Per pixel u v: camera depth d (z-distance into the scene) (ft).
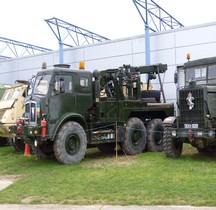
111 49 52.47
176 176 21.93
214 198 16.75
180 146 29.89
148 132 35.55
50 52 60.34
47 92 28.25
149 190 18.79
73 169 26.16
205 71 30.35
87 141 30.91
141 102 35.14
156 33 48.21
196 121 27.22
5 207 17.31
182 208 15.56
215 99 27.63
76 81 30.25
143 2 48.70
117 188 19.63
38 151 32.01
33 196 19.10
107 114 32.40
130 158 31.22
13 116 37.32
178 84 32.12
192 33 45.24
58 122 28.37
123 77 34.09
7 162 31.32
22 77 64.80
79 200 17.79
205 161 27.32
